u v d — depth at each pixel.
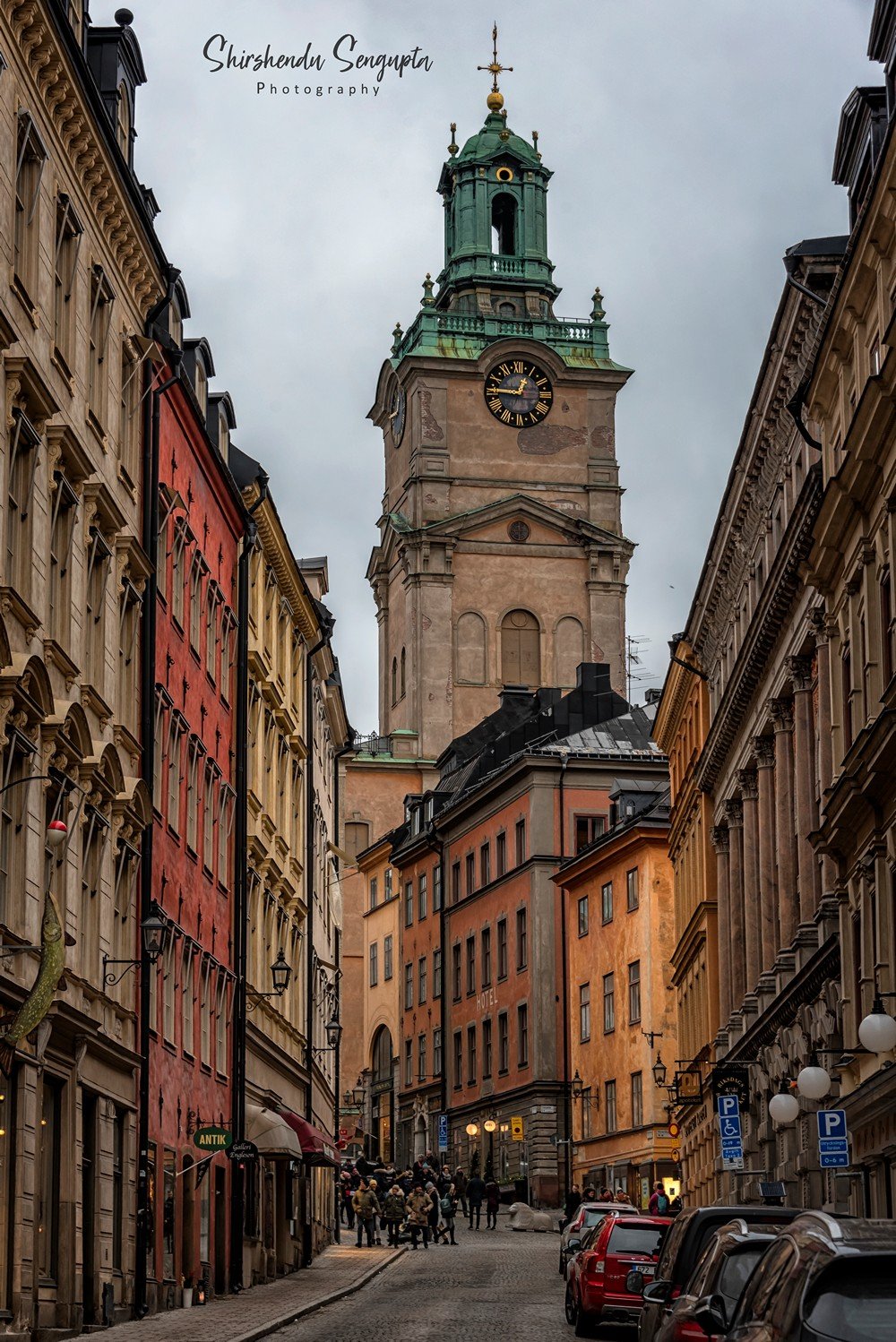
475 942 97.94
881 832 34.53
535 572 120.06
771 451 48.72
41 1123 29.08
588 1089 85.19
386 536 122.31
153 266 36.53
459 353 121.50
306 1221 55.59
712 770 61.09
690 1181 69.94
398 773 118.06
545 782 91.31
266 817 53.03
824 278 41.47
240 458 51.66
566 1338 31.42
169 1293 37.84
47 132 29.41
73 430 30.38
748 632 50.06
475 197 126.62
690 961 68.44
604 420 122.38
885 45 37.28
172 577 40.19
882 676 34.72
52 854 29.41
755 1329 12.19
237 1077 46.59
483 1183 81.75
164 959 38.62
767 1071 50.81
